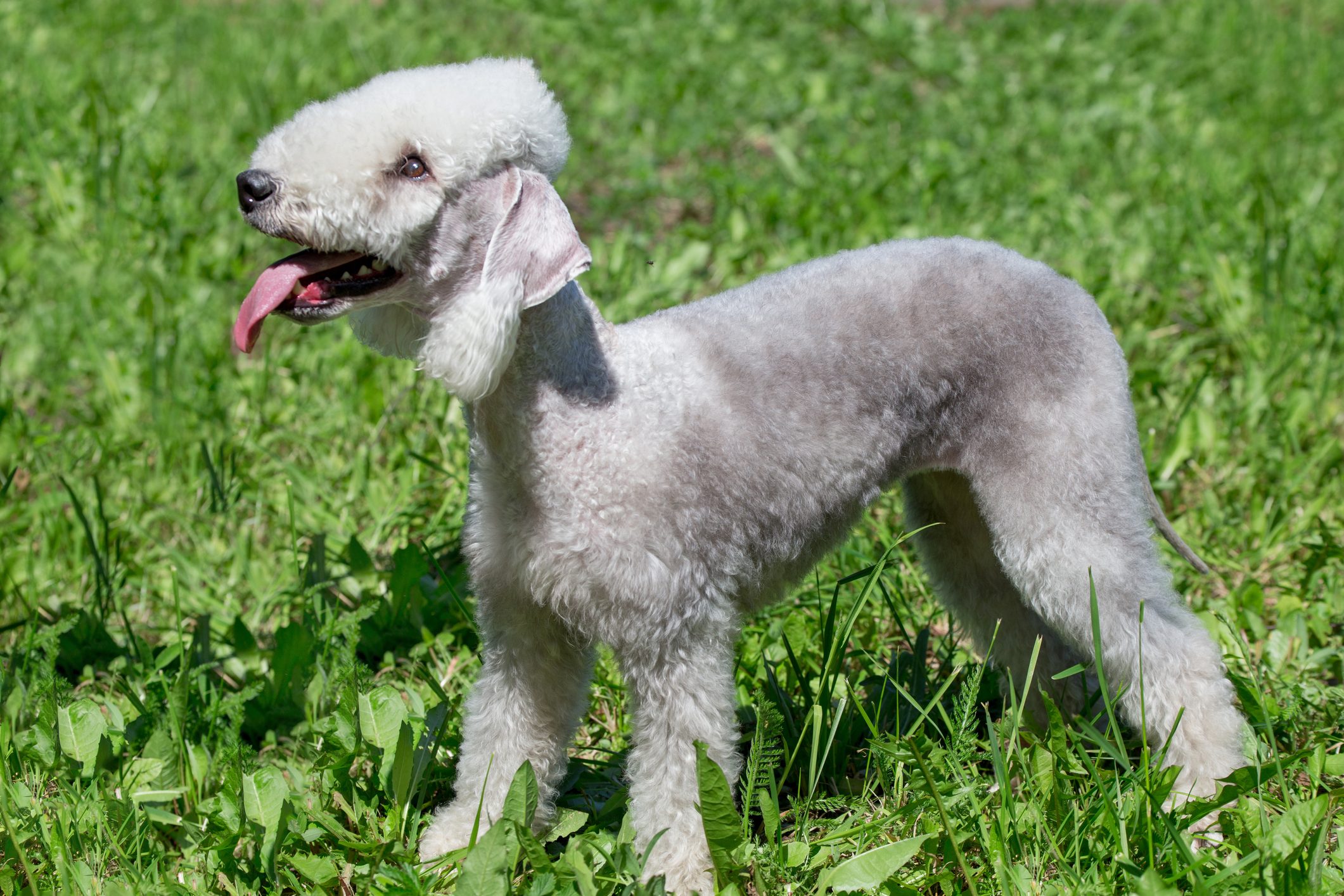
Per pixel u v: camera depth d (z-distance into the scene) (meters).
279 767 3.25
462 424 4.68
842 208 6.65
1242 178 7.18
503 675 2.92
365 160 2.49
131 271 5.92
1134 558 3.00
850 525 3.01
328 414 4.87
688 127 8.18
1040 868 2.71
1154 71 9.56
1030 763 2.93
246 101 8.07
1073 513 2.96
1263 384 4.92
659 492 2.63
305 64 8.78
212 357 5.08
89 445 4.73
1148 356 5.30
